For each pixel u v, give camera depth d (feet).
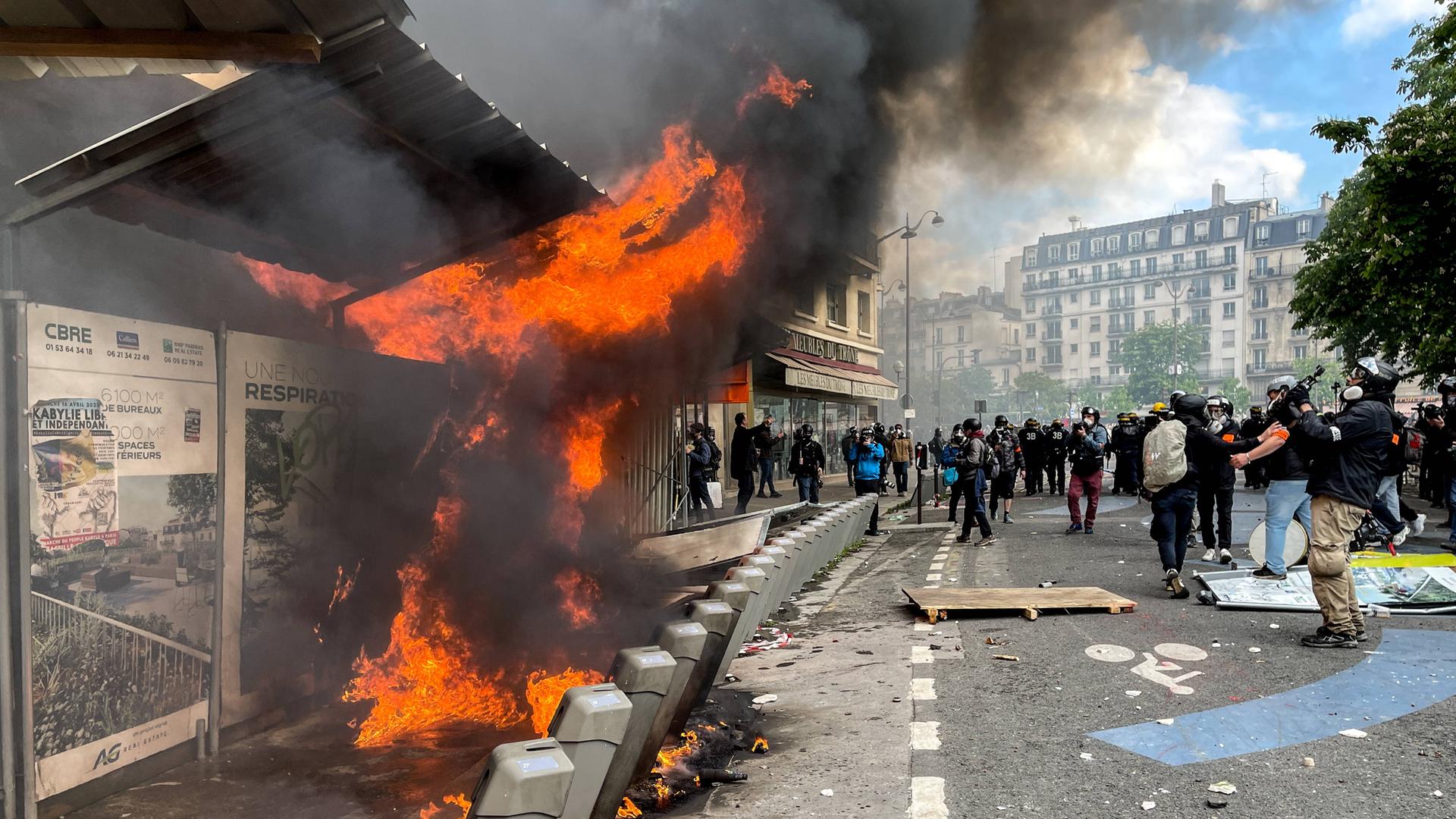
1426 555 24.36
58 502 11.57
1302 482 25.11
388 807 12.12
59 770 11.62
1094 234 341.00
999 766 13.32
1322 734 14.06
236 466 14.99
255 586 15.46
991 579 30.68
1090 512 42.78
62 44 10.98
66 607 11.73
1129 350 281.33
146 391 13.08
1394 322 62.18
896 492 81.61
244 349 15.15
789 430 93.61
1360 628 19.25
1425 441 47.75
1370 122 49.11
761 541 25.40
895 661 19.97
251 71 10.79
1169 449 25.12
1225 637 20.39
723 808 12.17
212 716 14.38
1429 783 12.02
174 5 10.32
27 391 11.05
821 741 14.87
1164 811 11.49
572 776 8.48
